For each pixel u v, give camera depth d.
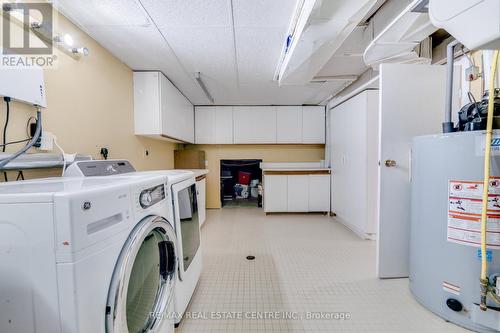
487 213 1.30
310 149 4.76
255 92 3.58
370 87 2.76
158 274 1.23
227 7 1.50
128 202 0.88
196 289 1.78
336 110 3.76
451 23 0.85
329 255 2.41
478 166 1.31
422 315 1.50
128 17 1.59
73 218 0.63
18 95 1.15
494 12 0.71
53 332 0.64
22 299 0.64
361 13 1.35
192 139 4.28
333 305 1.59
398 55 1.92
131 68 2.49
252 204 4.89
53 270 0.62
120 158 2.27
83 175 1.32
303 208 4.13
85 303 0.66
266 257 2.36
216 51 2.14
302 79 2.53
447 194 1.43
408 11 1.31
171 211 1.33
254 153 4.72
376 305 1.59
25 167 1.16
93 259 0.69
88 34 1.79
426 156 1.54
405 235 1.92
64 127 1.54
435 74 1.85
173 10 1.52
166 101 2.77
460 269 1.38
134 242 0.86
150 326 1.10
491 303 1.30
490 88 1.20
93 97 1.86
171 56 2.23
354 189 3.12
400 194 1.90
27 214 0.63
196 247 1.78
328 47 1.79
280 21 1.67
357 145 3.02
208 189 4.64
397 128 1.86
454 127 1.55
